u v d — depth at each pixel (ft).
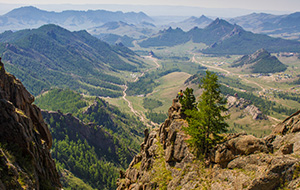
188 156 187.32
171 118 236.43
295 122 147.02
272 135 153.28
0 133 134.21
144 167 236.84
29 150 139.03
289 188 106.42
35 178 133.39
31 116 177.78
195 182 164.55
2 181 106.32
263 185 114.73
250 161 136.15
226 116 169.78
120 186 270.67
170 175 194.90
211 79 169.37
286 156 117.39
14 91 162.81
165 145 226.38
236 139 149.79
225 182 142.92
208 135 175.52
